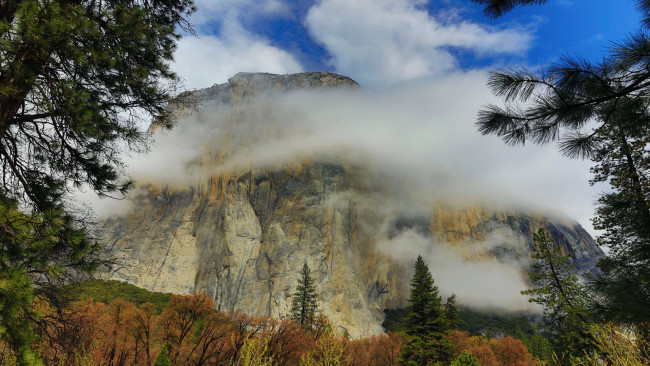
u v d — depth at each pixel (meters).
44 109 5.52
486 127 4.73
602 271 5.02
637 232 4.82
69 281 5.53
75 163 6.80
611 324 4.99
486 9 4.65
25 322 4.27
